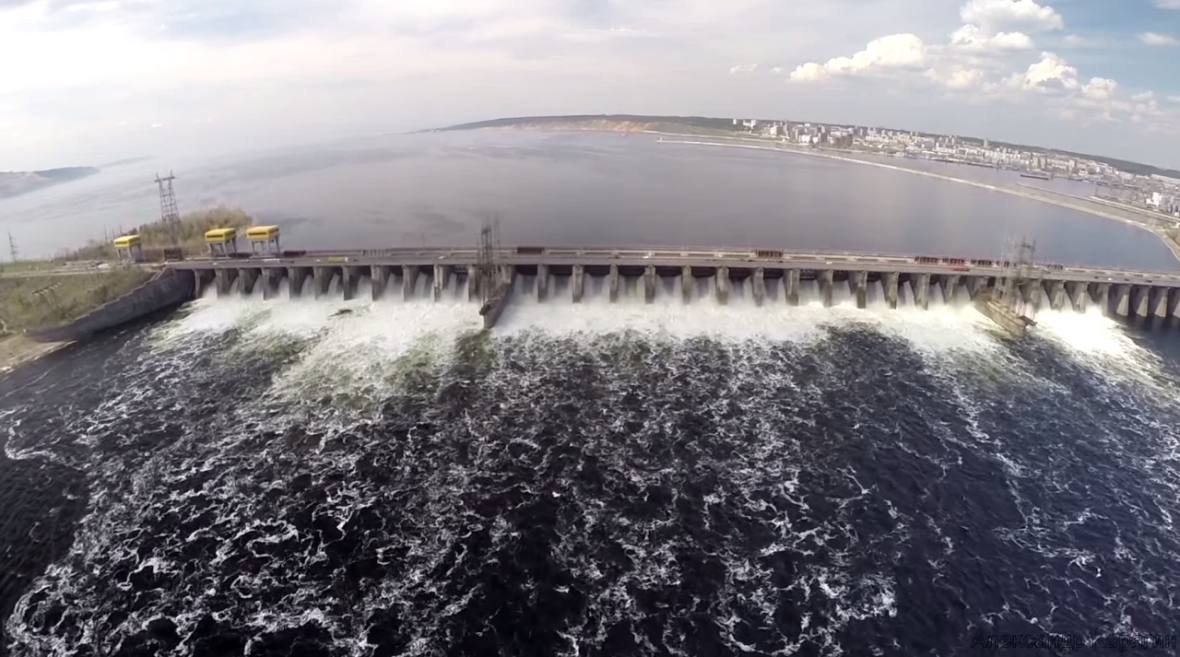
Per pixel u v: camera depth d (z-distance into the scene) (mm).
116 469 67688
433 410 78062
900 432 73938
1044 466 68188
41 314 101062
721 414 77188
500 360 90875
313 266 112000
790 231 190375
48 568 54781
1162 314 108438
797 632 48312
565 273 112938
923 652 46812
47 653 46938
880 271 108188
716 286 110562
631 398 80750
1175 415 78125
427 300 111500
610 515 60312
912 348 95438
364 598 51406
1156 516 60875
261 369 89250
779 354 93125
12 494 64000
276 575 53750
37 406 80438
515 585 52500
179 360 92562
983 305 107688
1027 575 53969
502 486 64375
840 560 55219
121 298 105750
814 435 73062
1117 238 190750
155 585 52875
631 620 49250
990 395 82375
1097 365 91250
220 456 69688
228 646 47312
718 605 50688
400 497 62938
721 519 59906
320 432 73875
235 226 178500
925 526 59344
